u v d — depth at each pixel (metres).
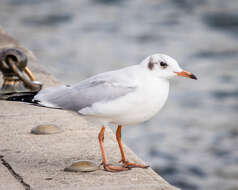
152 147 16.22
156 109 7.05
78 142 8.08
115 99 6.86
